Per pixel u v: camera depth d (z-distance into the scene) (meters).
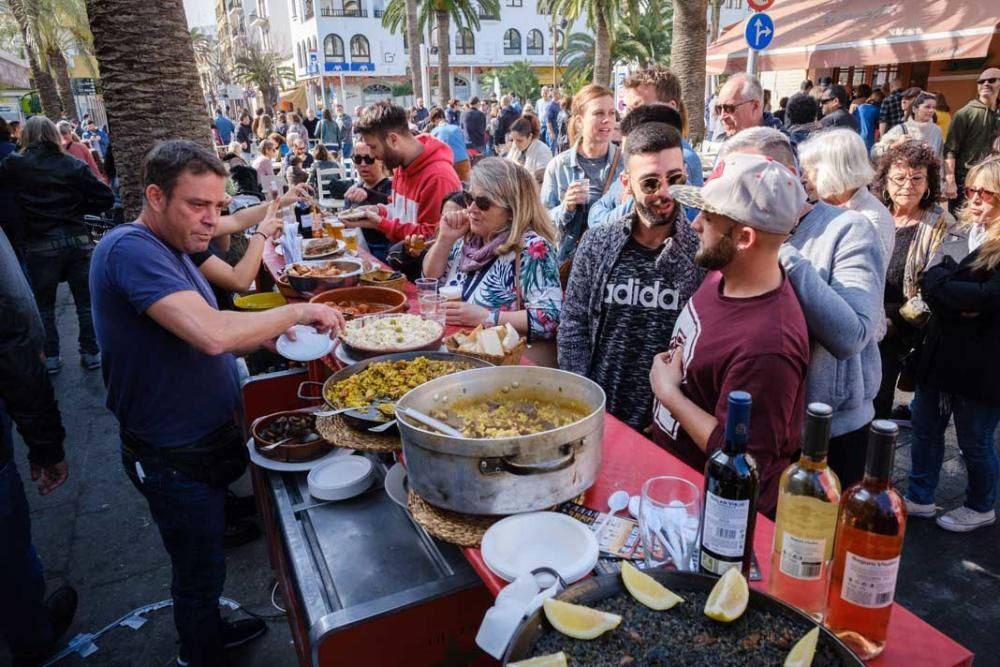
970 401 2.79
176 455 2.00
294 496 2.09
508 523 1.26
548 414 1.54
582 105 3.87
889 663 0.96
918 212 3.15
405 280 3.17
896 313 3.22
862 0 12.12
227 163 6.93
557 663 0.86
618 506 1.37
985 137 6.02
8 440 2.19
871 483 0.93
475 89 48.88
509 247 2.57
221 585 2.20
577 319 2.34
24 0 18.66
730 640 0.91
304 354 2.06
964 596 2.61
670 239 2.11
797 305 1.48
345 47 44.94
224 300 3.74
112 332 1.90
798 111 5.94
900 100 8.26
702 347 1.53
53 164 4.83
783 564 1.04
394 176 4.11
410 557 1.78
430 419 1.39
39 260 4.95
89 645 2.54
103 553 3.12
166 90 4.07
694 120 9.41
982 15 9.52
